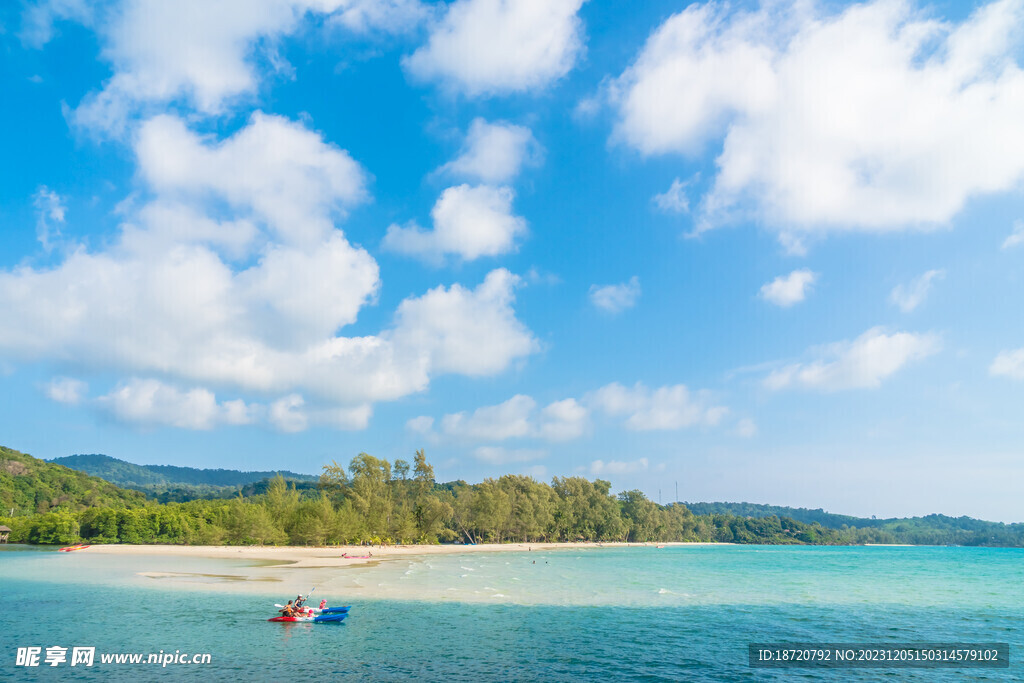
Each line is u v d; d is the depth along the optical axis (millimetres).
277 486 154375
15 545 137125
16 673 28844
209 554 115562
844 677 32375
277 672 30000
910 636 43688
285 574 76125
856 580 92438
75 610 45281
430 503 178250
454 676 30250
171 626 39938
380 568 91750
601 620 46625
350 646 35688
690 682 30656
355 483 161375
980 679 32469
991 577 103438
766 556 189000
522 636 39812
